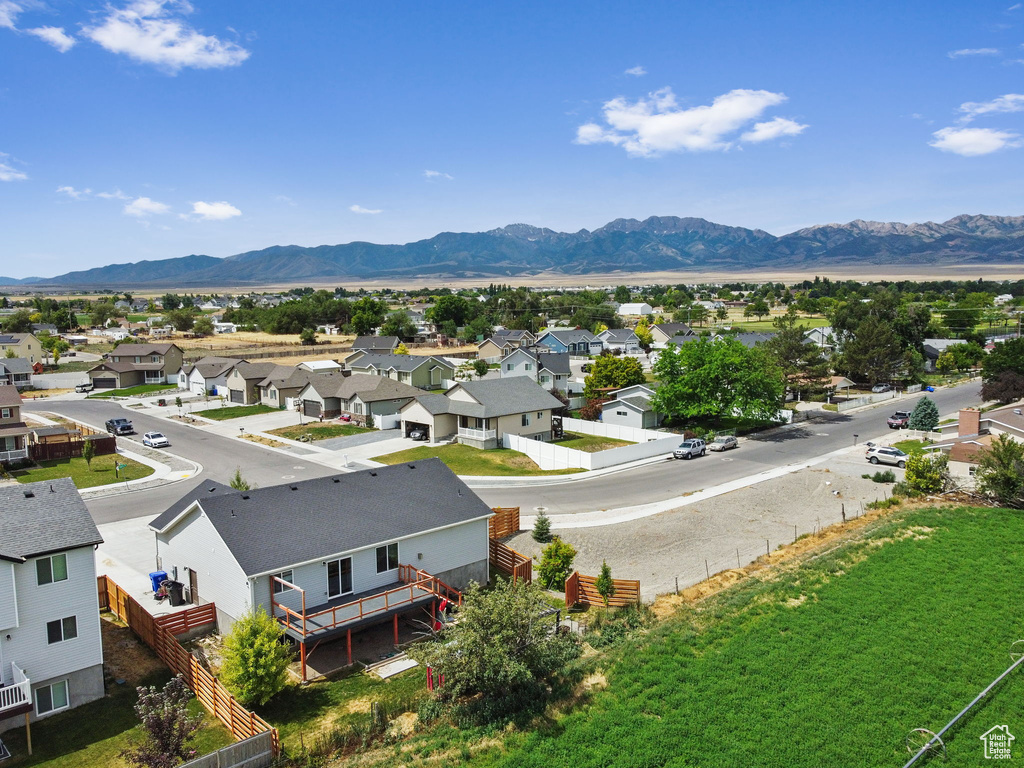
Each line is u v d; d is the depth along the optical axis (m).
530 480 49.81
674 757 18.58
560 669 23.45
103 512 42.19
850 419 71.12
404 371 90.31
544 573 31.66
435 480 33.28
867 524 38.66
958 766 17.98
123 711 22.05
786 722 19.92
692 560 34.69
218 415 74.75
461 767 18.50
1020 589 28.61
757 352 66.06
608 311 180.12
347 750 19.81
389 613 26.12
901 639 24.59
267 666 21.44
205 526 27.28
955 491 43.88
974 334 120.81
